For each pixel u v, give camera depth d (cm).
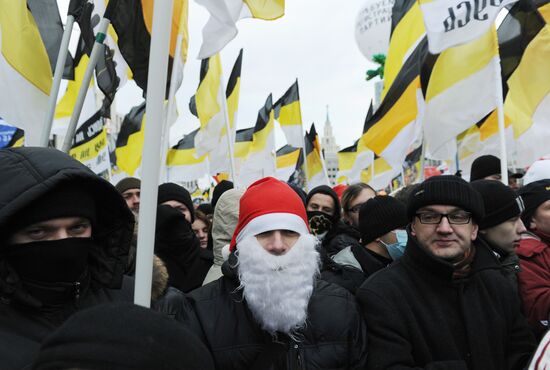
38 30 336
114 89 363
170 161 1120
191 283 336
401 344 208
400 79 584
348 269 293
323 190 407
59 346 73
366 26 1120
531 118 452
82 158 664
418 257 224
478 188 278
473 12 407
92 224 153
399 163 573
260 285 197
